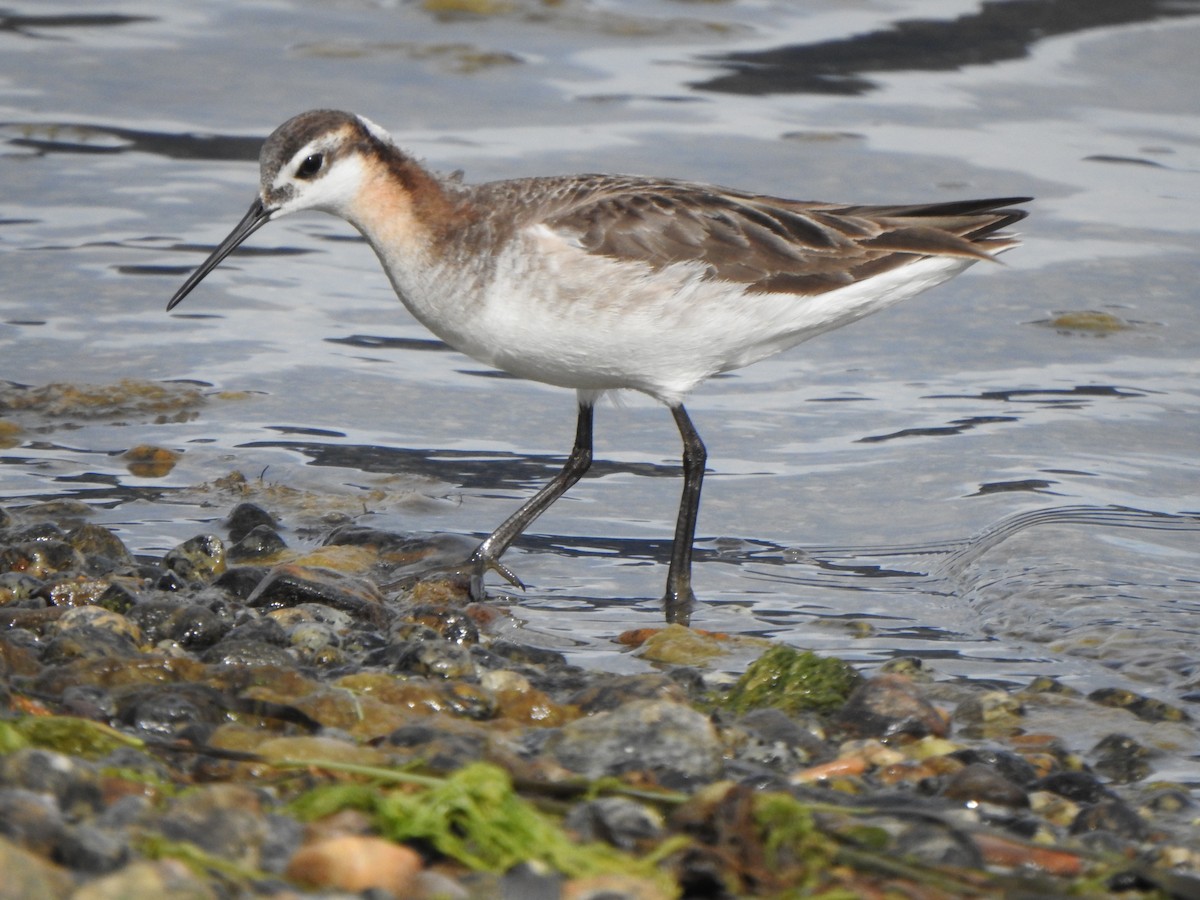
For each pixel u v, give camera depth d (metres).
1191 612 11.82
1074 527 13.16
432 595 12.09
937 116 20.94
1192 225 18.59
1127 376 16.02
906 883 7.37
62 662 9.73
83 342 16.42
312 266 18.45
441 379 16.31
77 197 19.14
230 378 15.98
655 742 8.79
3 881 5.97
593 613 12.02
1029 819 8.41
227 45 22.66
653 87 21.61
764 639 11.53
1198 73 22.06
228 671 9.66
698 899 7.14
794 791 8.54
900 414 15.48
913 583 12.56
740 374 16.44
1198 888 7.49
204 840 6.92
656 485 14.41
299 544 12.97
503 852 7.18
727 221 12.11
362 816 7.39
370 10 23.86
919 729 9.74
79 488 13.77
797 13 23.81
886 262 12.27
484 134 20.09
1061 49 22.66
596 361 12.18
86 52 22.41
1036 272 17.92
